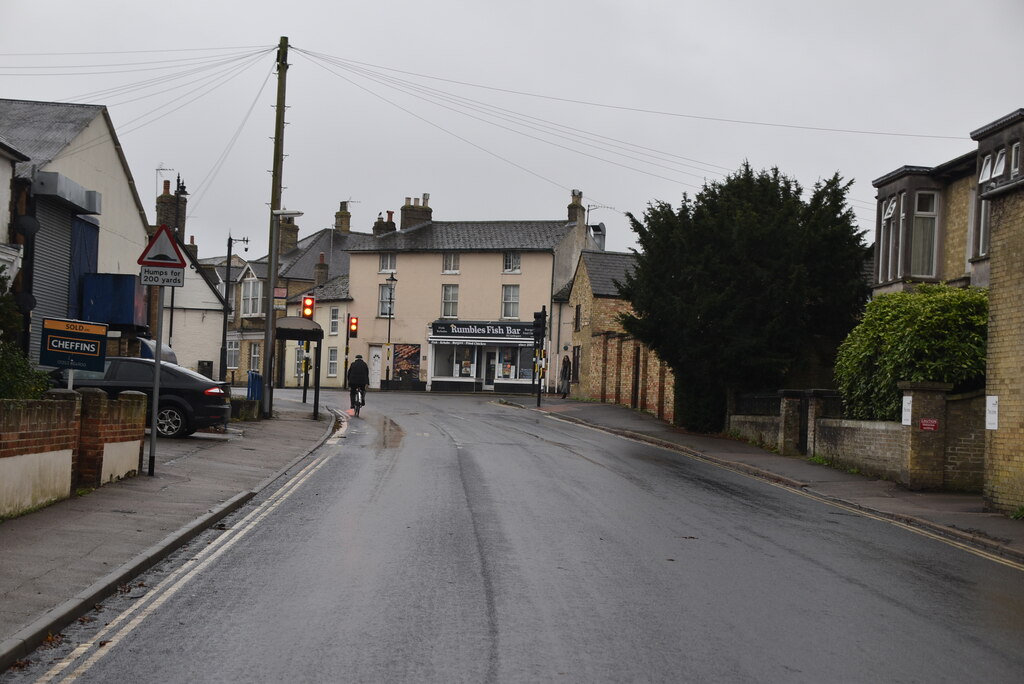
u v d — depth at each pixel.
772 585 9.62
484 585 9.08
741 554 11.24
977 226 23.78
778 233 27.95
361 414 33.81
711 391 29.80
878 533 13.56
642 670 6.65
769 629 7.91
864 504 16.28
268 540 11.15
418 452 21.61
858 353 21.45
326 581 9.09
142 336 28.77
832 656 7.19
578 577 9.58
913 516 14.89
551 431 29.23
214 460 18.19
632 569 10.07
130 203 31.77
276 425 26.89
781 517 14.59
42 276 24.70
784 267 27.77
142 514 12.06
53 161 25.50
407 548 10.77
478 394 55.69
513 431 28.34
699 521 13.64
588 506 14.48
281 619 7.74
